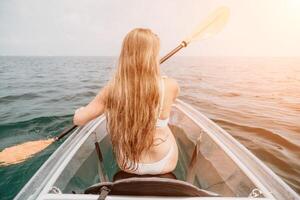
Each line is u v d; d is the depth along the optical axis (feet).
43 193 3.64
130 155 4.40
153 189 3.38
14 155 6.39
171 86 4.38
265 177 4.38
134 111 4.08
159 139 4.44
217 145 5.93
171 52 8.43
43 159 12.04
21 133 16.39
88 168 5.59
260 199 3.65
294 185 10.27
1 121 19.13
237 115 22.53
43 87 44.11
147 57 3.99
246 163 4.94
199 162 6.40
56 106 26.07
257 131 17.25
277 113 24.09
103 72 93.91
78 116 4.28
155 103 4.14
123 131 4.22
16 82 54.03
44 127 17.67
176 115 9.34
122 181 3.30
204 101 29.94
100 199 3.28
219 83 54.90
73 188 4.55
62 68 129.90
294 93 40.63
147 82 4.03
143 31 4.09
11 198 9.29
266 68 147.23
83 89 40.81
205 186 5.72
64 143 5.53
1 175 10.64
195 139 7.34
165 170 4.66
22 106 26.03
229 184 4.82
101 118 7.66
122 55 4.13
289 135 16.44
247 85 52.21
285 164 12.12
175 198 3.49
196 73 89.86
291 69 140.97
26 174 10.77
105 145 7.29
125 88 4.05
